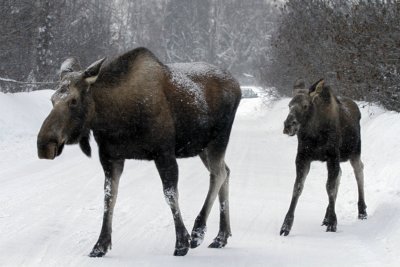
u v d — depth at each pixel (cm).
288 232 2292
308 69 6675
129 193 3027
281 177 3756
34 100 6106
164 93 1944
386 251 1934
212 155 2202
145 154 1923
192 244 2069
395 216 2267
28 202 2683
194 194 3081
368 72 4909
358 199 2794
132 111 1861
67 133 1745
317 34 6525
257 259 1916
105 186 1928
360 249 2017
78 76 1772
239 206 2820
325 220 2467
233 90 2280
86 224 2312
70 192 2961
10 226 2231
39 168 3747
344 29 5322
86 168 3794
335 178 2423
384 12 4800
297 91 2450
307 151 2431
